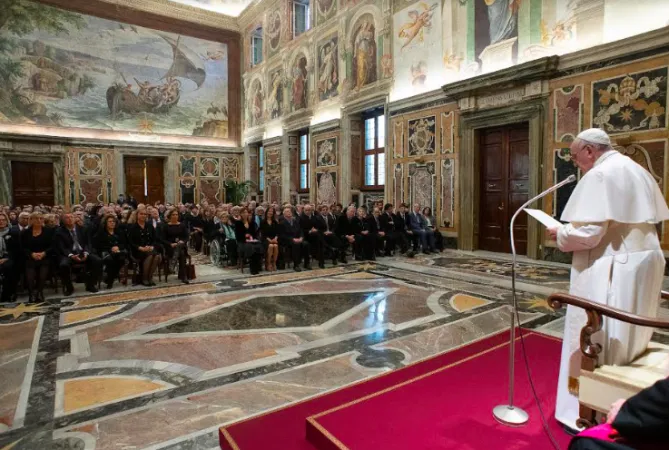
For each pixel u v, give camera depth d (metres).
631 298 2.41
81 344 4.56
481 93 10.37
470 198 10.91
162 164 21.25
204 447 2.66
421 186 12.16
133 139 20.12
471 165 10.80
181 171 21.12
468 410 2.88
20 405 3.23
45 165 18.58
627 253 2.44
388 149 13.14
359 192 15.03
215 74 21.88
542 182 9.28
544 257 9.35
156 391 3.44
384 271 8.61
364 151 15.02
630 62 7.75
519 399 3.04
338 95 15.25
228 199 21.11
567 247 2.57
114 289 7.25
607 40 8.13
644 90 7.57
